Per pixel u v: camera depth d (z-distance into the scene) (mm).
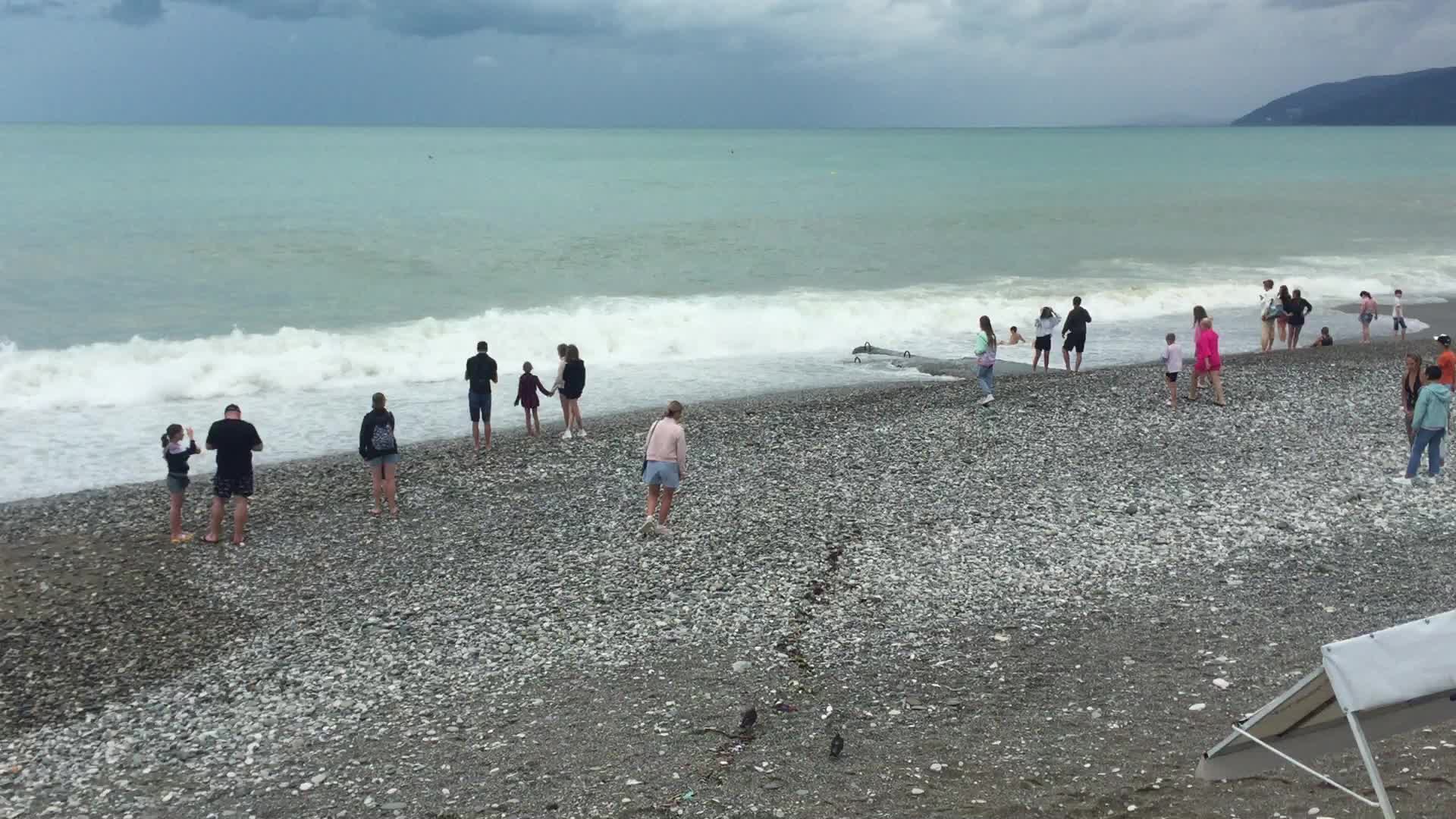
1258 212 67562
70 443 20125
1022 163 130875
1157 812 7574
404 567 13617
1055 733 8922
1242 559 12953
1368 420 19875
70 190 71062
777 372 27156
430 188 81562
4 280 36344
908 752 8695
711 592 12305
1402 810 7332
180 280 37500
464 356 27391
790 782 8266
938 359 28641
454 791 8320
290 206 63969
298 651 11172
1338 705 6211
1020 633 11047
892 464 17625
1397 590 11820
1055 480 16484
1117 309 36531
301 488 17375
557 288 37531
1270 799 7664
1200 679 9852
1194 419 20203
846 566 12977
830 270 42875
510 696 9969
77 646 11547
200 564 14016
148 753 9164
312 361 25938
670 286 38438
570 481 17453
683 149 173625
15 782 8750
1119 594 12008
